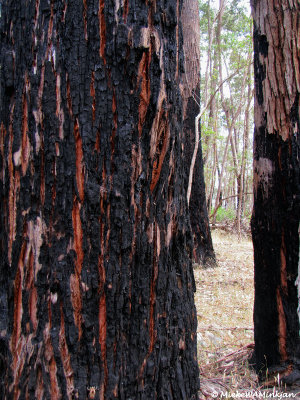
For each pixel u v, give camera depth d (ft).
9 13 5.06
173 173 5.43
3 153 4.96
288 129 7.71
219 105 73.82
